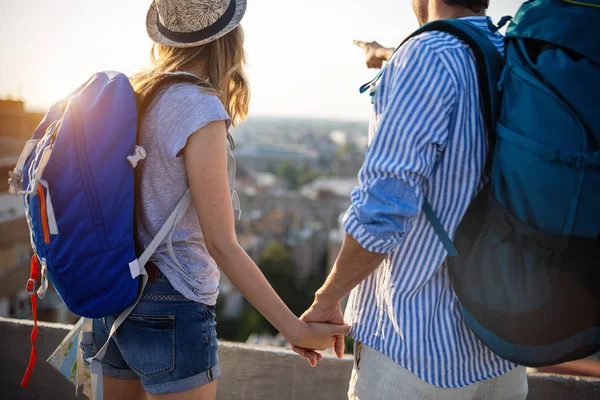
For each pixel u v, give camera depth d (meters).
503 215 1.11
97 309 1.21
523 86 1.08
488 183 1.17
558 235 1.06
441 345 1.21
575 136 1.03
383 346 1.26
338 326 1.35
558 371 4.28
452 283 1.19
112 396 1.46
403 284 1.23
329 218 75.44
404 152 1.13
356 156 118.06
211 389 1.35
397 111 1.15
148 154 1.27
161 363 1.29
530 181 1.06
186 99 1.24
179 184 1.28
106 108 1.20
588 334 1.12
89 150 1.18
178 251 1.30
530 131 1.06
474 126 1.17
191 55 1.36
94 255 1.19
